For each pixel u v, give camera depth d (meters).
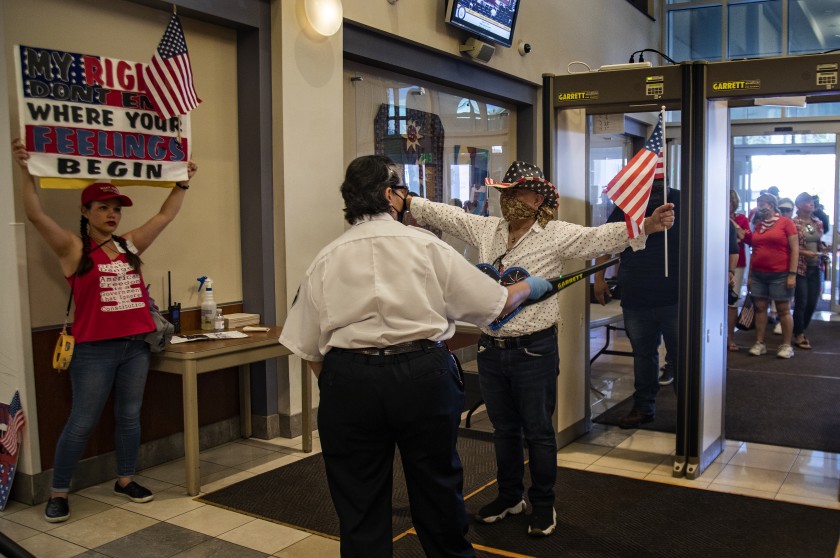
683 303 3.58
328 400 2.12
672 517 3.12
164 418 3.96
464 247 6.52
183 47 3.36
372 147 5.20
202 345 3.55
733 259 6.75
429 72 5.49
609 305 5.41
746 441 4.25
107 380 3.25
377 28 4.83
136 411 3.41
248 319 4.13
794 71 3.38
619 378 5.96
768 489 3.48
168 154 3.43
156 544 2.91
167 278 3.91
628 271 4.45
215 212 4.17
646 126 7.97
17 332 3.27
